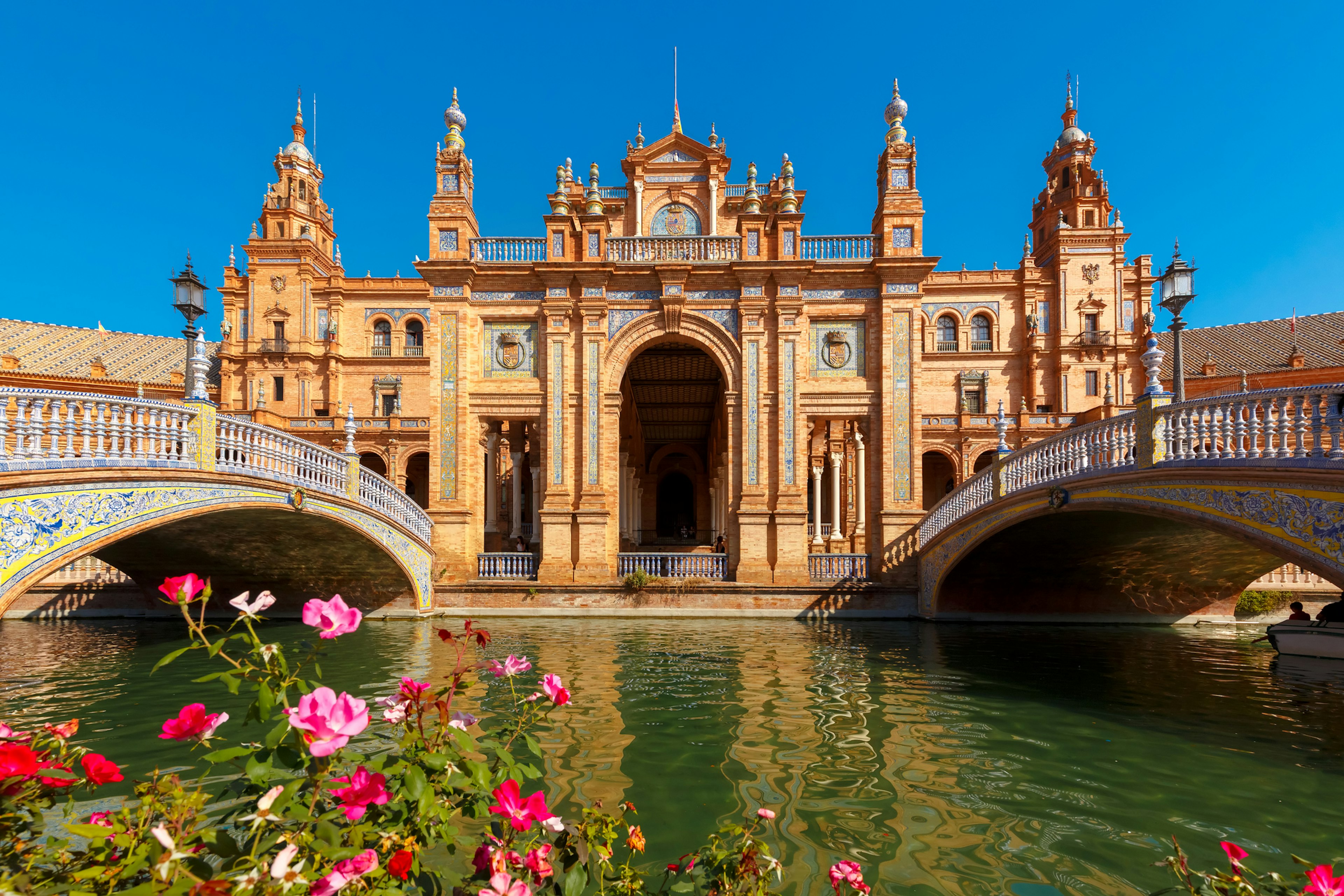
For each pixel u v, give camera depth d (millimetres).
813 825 5691
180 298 11859
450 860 4906
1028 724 8602
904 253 20203
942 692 10188
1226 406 8797
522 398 20406
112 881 2551
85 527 8547
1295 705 9602
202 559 16750
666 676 11211
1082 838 5477
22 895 2545
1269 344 38250
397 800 3033
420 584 18516
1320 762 7285
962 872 4918
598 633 15977
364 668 11812
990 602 18312
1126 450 11219
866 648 14008
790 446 19859
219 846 2562
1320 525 7398
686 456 40406
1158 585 17969
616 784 6566
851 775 6832
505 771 3244
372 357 42812
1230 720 8812
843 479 29594
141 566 17031
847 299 20312
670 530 42188
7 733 3246
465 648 3725
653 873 4730
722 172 28141
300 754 2854
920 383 19734
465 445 20156
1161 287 12211
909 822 5758
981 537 15656
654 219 28312
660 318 20406
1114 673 11672
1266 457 8141
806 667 12023
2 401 7746
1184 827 5703
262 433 12703
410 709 3258
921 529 19281
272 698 2807
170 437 10344
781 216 20500
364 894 2615
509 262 20344
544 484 20172
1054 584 18391
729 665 12203
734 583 19078
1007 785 6582
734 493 20000
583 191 29859
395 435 38375
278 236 45688
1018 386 40875
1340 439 7379
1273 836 5527
